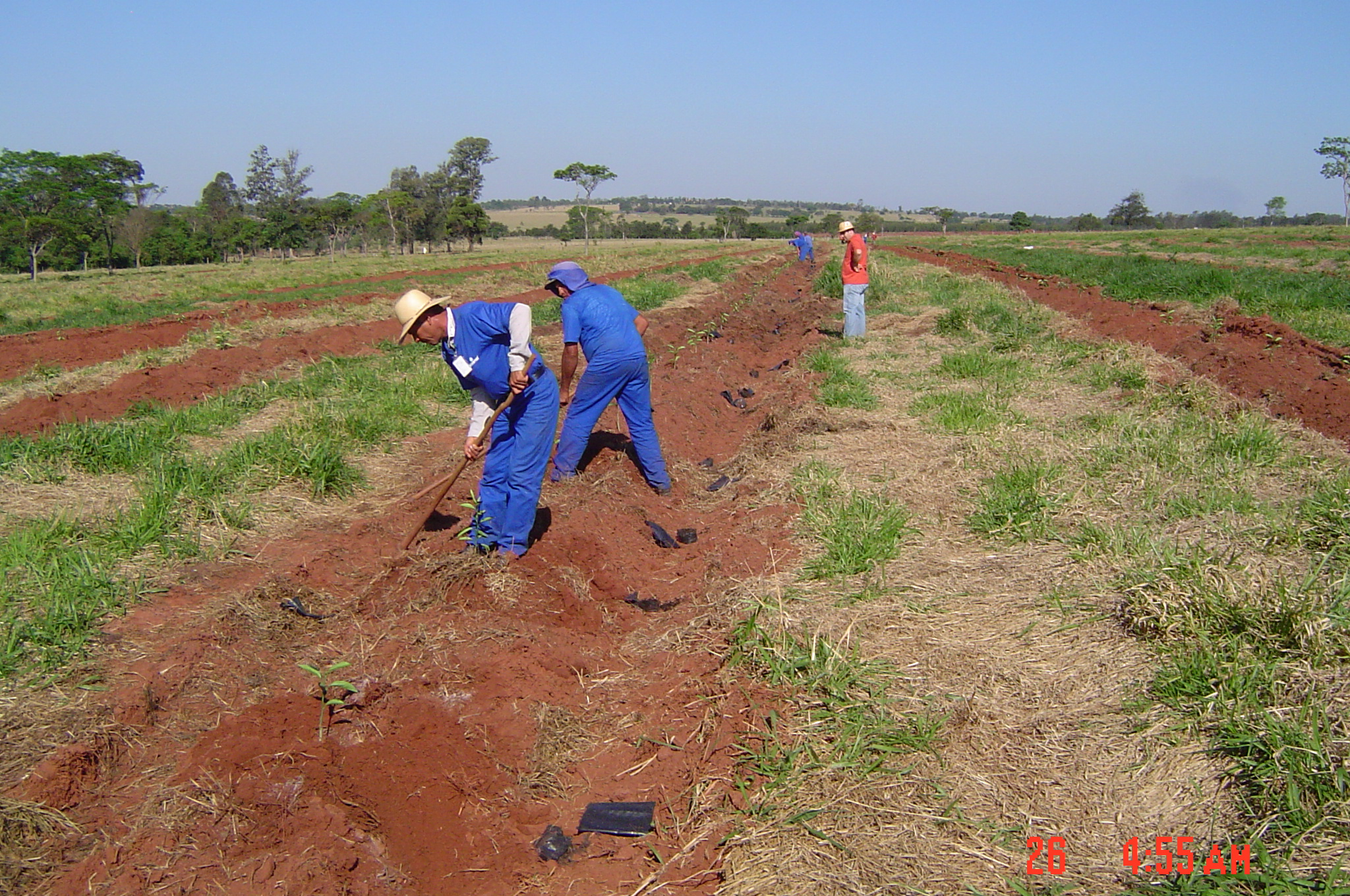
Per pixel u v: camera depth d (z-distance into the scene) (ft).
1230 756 10.77
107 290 98.73
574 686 15.05
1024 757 11.46
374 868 10.98
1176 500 18.76
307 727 13.23
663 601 18.37
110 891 10.39
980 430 26.07
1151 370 31.27
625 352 22.79
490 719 13.71
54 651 14.76
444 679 14.60
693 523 23.02
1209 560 15.02
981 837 10.34
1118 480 20.43
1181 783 10.62
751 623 14.79
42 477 22.67
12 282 129.80
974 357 36.04
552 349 43.78
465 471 25.26
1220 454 21.52
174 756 12.87
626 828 11.52
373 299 75.41
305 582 18.25
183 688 14.24
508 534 18.48
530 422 17.87
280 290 94.48
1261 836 9.58
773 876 10.18
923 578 16.75
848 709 12.74
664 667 15.31
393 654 15.29
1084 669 13.01
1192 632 13.03
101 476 23.54
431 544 19.48
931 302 57.93
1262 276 62.13
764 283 89.81
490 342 17.39
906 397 31.81
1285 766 10.25
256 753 12.58
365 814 11.77
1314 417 26.53
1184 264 85.20
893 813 10.84
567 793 12.60
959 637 14.40
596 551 19.75
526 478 18.12
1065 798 10.71
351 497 23.86
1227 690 11.57
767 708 13.15
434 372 36.24
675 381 35.09
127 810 11.71
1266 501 18.40
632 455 26.27
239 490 22.68
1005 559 17.20
